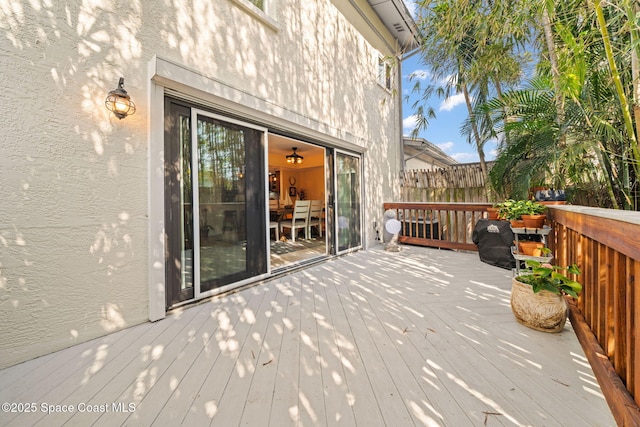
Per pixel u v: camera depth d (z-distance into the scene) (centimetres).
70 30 188
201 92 257
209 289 271
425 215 561
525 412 125
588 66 233
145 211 224
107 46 204
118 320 207
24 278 170
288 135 378
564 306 197
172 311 239
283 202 885
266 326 213
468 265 409
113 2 208
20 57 169
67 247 186
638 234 105
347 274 362
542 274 202
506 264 386
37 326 173
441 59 449
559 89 252
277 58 350
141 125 222
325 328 210
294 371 157
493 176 390
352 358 169
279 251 510
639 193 269
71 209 188
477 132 496
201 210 266
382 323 218
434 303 259
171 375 154
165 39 238
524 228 296
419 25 400
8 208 165
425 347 182
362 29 576
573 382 146
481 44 349
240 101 290
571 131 276
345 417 124
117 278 208
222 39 285
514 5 267
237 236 301
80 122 192
